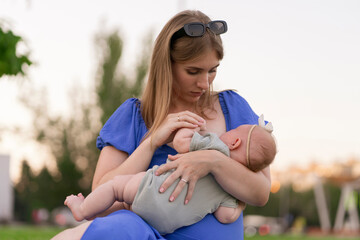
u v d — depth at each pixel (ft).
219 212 7.79
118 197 7.78
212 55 8.29
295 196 173.06
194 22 8.28
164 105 8.48
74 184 88.53
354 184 150.82
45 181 89.92
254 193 7.79
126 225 6.63
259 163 7.84
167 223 7.35
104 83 82.89
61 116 88.22
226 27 8.54
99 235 6.46
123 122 9.03
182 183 7.35
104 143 8.95
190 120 8.14
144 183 7.45
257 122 9.17
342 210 150.92
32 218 105.60
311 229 155.84
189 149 7.84
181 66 8.39
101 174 8.70
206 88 8.45
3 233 34.53
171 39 8.50
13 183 110.42
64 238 6.79
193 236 7.61
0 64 18.81
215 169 7.55
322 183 163.43
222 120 8.95
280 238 55.83
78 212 7.79
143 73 83.51
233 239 7.93
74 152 87.86
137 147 8.75
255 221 136.36
